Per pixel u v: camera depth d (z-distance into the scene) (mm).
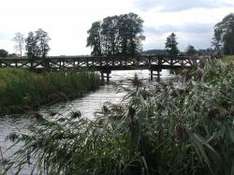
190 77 3738
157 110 3238
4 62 27500
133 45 56969
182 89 3422
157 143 3129
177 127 2900
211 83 3523
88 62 27797
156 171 3088
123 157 3127
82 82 20641
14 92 14188
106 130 3328
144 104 3314
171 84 3600
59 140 3465
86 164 3172
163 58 23406
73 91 18453
